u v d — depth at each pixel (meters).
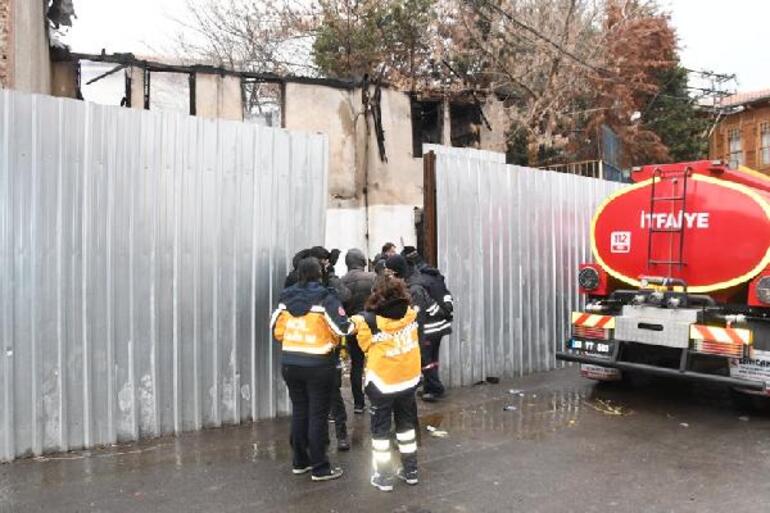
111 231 5.80
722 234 7.03
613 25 21.95
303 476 5.27
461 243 8.47
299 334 5.15
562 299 9.95
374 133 13.78
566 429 6.73
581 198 10.28
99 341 5.76
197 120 6.26
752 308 6.95
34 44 8.91
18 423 5.41
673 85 27.11
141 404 6.00
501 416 7.20
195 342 6.29
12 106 5.33
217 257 6.39
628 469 5.54
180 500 4.75
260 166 6.64
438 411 7.38
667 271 7.49
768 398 7.14
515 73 18.70
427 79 18.30
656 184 7.64
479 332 8.74
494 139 16.61
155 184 6.02
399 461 5.73
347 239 13.43
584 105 21.69
